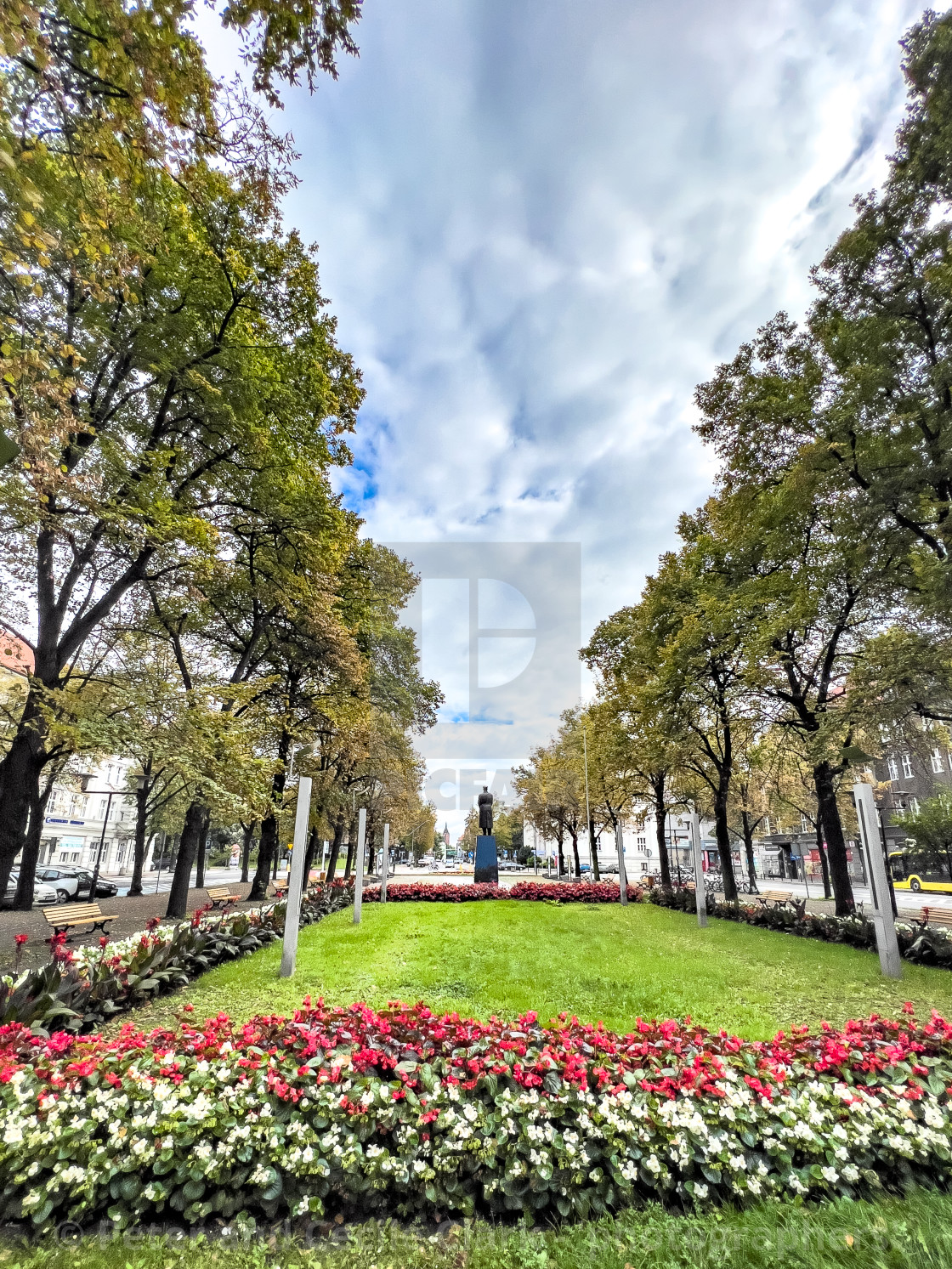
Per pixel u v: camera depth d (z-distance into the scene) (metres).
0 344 6.26
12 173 4.20
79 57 4.64
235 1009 7.16
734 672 17.45
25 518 9.81
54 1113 3.44
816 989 8.52
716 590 16.56
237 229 12.16
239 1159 3.34
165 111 4.37
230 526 13.85
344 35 4.18
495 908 17.03
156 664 18.56
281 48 4.21
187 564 11.70
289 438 13.73
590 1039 4.51
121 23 3.91
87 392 11.19
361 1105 3.60
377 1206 3.38
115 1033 6.09
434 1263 2.91
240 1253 2.99
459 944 11.20
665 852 23.17
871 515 11.82
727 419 16.50
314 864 32.47
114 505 9.98
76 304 10.33
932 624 12.02
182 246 11.10
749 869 32.72
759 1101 3.73
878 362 12.37
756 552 16.14
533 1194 3.33
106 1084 3.82
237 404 12.12
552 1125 3.61
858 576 13.19
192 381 10.96
